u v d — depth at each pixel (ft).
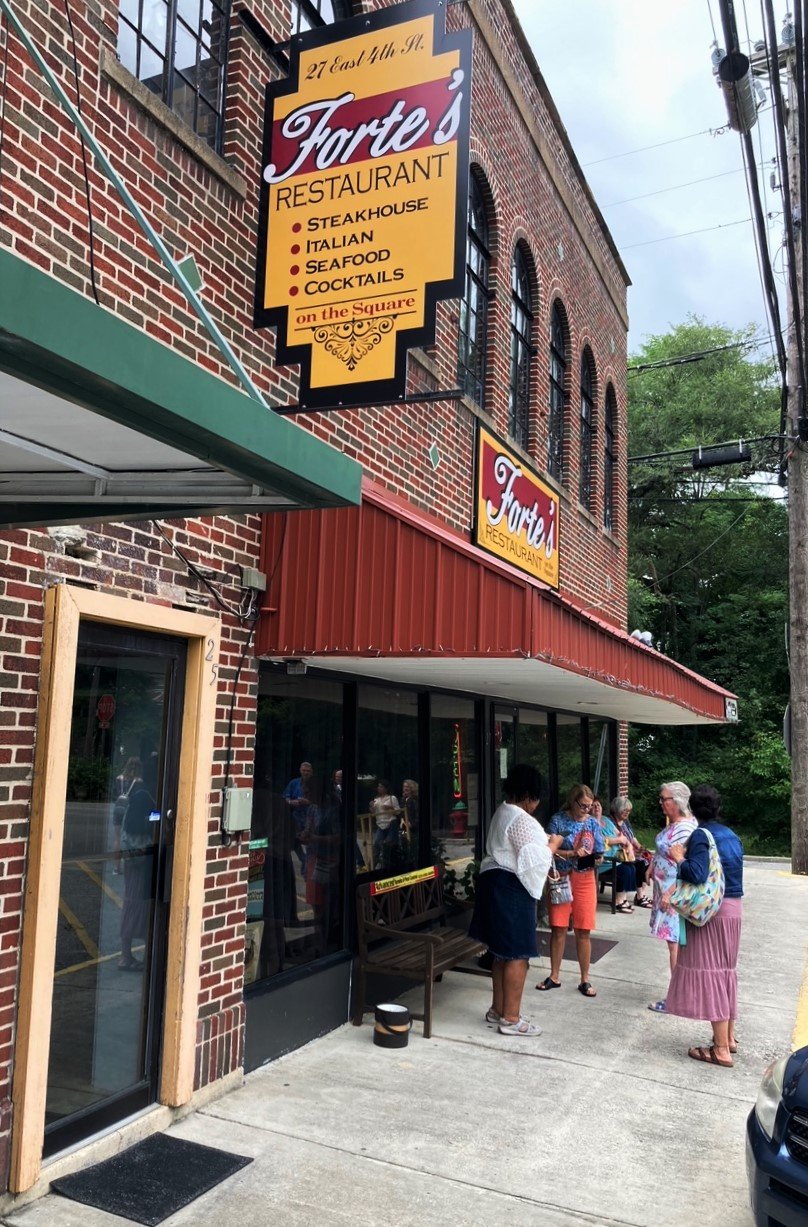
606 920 37.58
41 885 13.30
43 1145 13.70
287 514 18.95
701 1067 20.02
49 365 7.02
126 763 15.83
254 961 19.33
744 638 94.68
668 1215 13.67
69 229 14.43
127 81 15.64
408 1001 24.40
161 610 15.89
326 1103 17.21
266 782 19.89
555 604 18.12
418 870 25.46
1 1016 12.96
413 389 26.37
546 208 39.42
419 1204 13.69
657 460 93.91
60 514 11.12
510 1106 17.46
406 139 18.04
